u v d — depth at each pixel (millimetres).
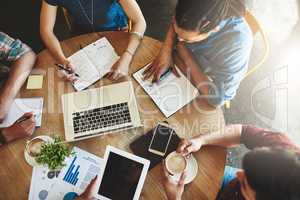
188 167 1503
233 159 2281
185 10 1385
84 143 1584
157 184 1474
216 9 1378
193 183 1476
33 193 1495
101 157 1553
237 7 1479
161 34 2686
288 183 1098
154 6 2789
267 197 1127
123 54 1750
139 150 1545
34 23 2730
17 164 1555
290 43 2625
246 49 1588
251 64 2135
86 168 1531
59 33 2682
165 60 1715
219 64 1655
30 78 1727
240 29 1540
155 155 1529
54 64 1761
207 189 1462
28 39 2664
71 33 2150
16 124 1616
